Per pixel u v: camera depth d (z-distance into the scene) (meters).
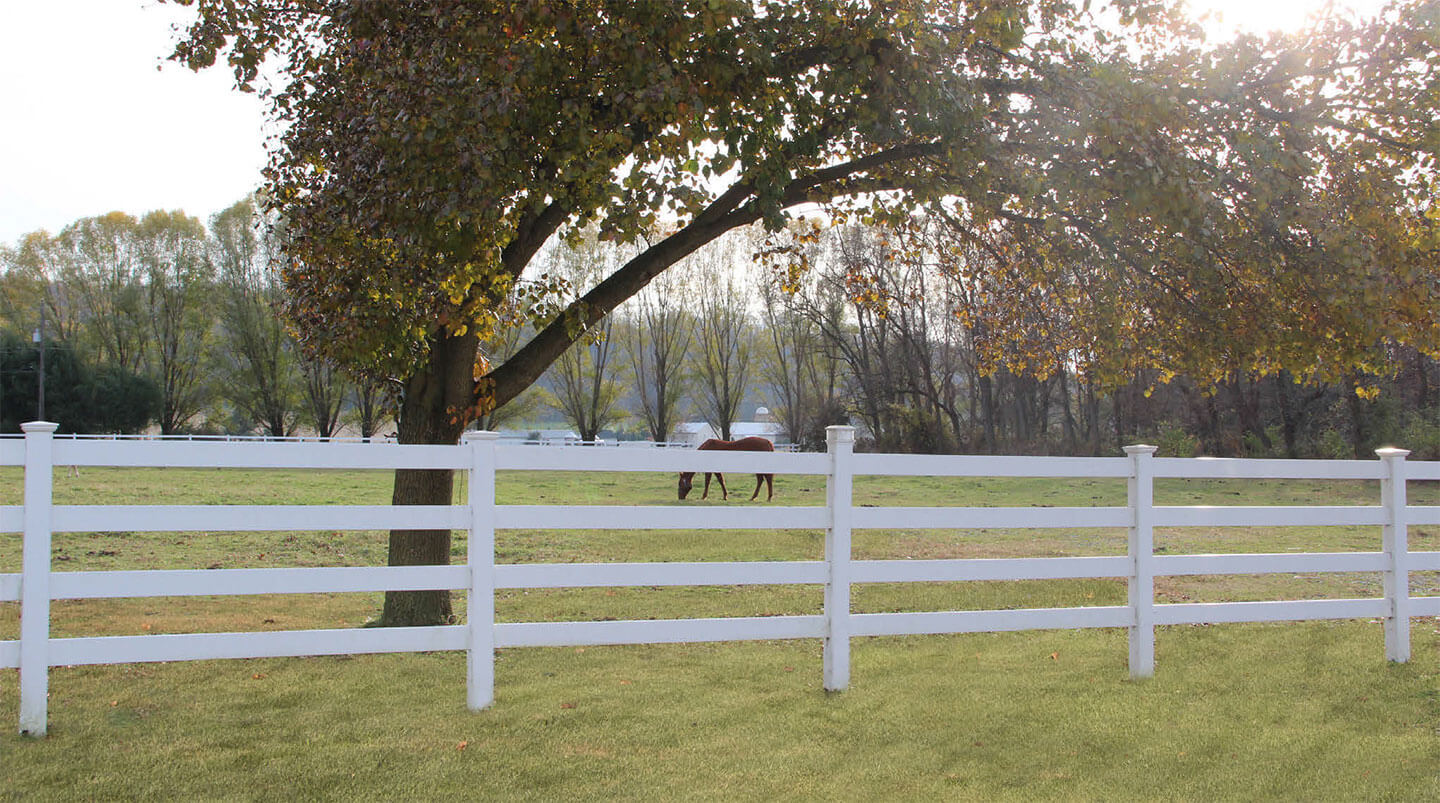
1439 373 35.56
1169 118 6.96
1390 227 7.67
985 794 4.06
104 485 21.47
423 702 5.27
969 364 42.88
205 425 53.50
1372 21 7.40
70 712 4.96
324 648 4.75
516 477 29.53
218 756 4.31
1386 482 6.63
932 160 7.68
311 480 25.39
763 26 6.80
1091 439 42.19
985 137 7.07
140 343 51.66
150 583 4.55
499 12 6.30
